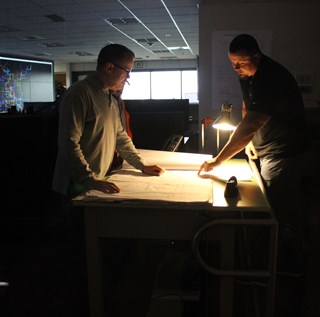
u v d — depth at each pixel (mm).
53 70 13500
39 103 4953
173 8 6000
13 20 6914
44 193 2623
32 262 2240
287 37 2725
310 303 1731
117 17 6691
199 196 1302
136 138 2262
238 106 2840
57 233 2607
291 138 1818
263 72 1681
